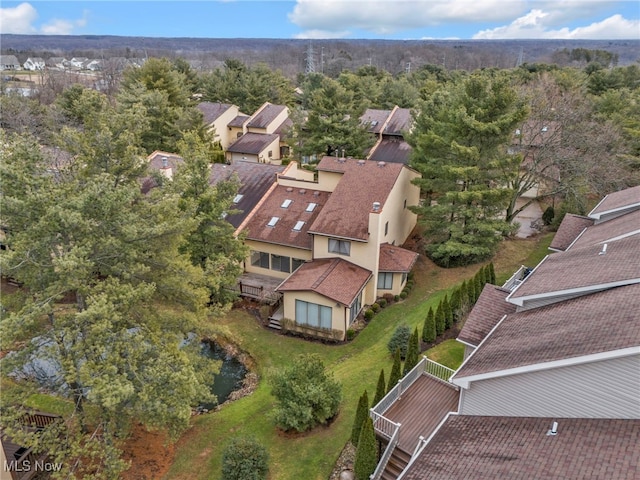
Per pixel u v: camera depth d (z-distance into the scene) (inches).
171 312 735.1
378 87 2783.0
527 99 1282.0
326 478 648.4
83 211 601.0
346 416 764.6
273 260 1226.6
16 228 615.2
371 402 789.2
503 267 1296.8
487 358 577.9
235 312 1136.8
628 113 1733.5
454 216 1296.8
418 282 1249.4
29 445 569.3
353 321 1076.5
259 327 1087.6
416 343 767.1
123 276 643.5
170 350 660.1
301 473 659.4
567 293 652.1
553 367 491.8
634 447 423.2
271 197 1307.8
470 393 568.1
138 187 713.0
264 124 2384.4
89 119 756.0
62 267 535.8
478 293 1025.5
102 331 560.4
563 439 467.5
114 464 584.7
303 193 1302.9
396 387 695.7
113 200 604.7
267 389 884.0
